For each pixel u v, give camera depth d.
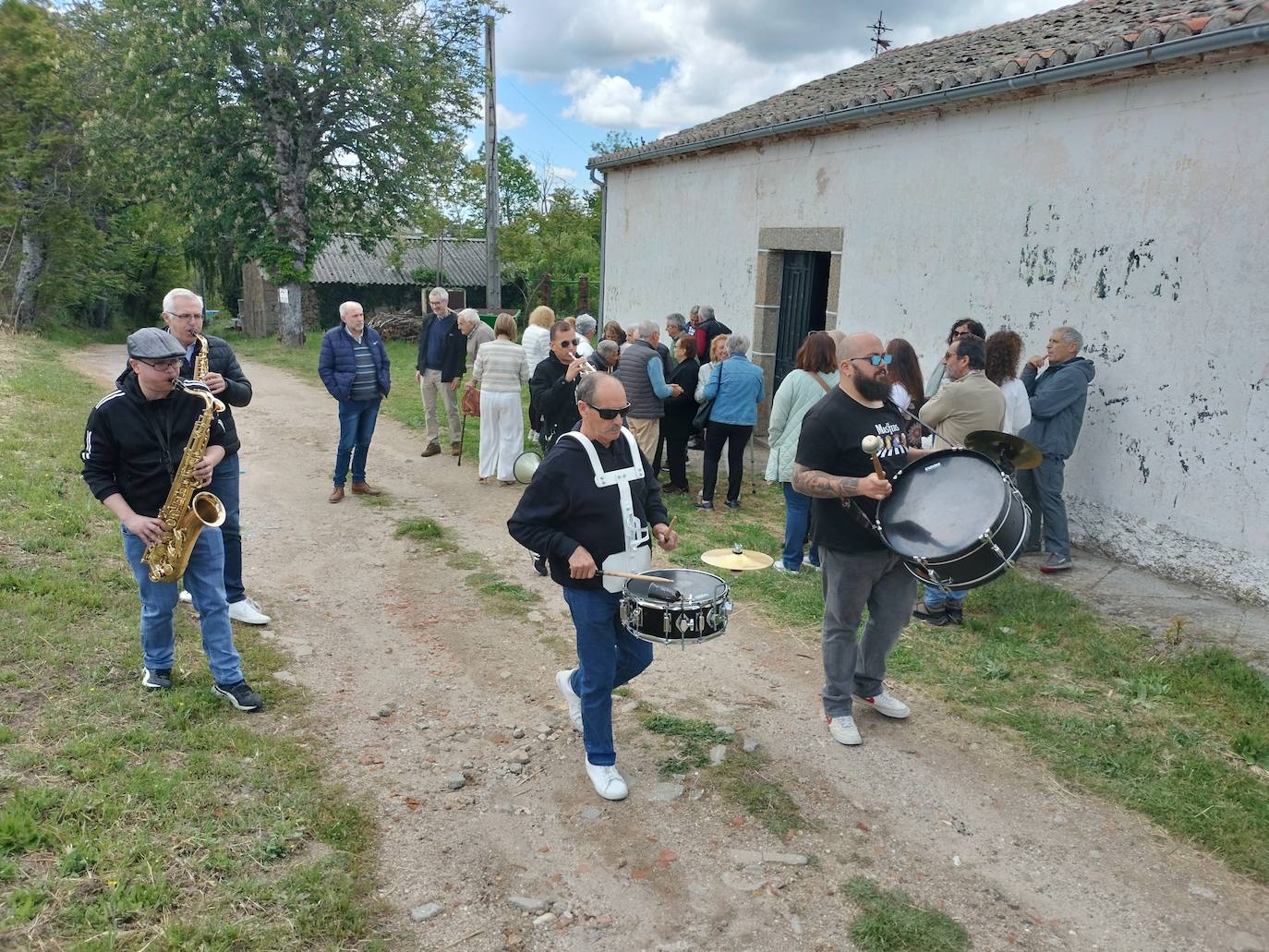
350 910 3.00
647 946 2.95
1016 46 8.20
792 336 10.55
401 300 32.59
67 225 25.34
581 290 25.41
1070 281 6.84
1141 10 7.83
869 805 3.74
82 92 24.78
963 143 7.66
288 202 24.48
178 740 3.86
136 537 4.04
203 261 37.06
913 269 8.30
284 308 25.27
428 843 3.43
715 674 4.95
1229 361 5.80
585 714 3.75
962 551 3.45
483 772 3.93
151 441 3.89
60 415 10.49
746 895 3.20
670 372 9.18
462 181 26.95
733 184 10.95
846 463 3.93
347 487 8.72
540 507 3.52
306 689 4.60
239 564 5.43
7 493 6.70
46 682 4.14
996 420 5.43
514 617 5.69
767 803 3.73
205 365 4.82
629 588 3.53
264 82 23.28
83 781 3.45
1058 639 5.31
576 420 7.09
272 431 11.53
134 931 2.76
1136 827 3.62
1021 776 3.97
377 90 22.97
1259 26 5.15
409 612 5.74
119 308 34.31
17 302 25.28
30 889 2.84
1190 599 5.86
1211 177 5.82
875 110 8.10
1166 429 6.22
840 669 4.18
